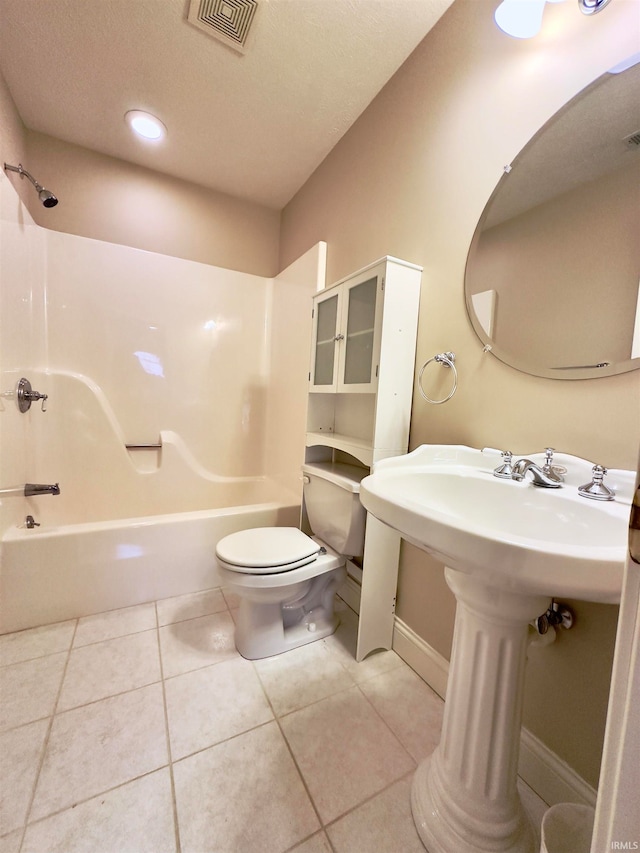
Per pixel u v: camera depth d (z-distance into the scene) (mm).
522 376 942
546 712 868
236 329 2383
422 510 582
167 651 1287
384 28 1229
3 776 849
